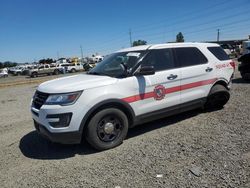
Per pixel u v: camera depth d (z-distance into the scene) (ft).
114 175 13.06
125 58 18.62
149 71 16.98
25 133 21.25
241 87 35.27
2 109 33.32
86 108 15.35
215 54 22.67
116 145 16.66
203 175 12.38
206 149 15.24
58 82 17.24
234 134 17.30
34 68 160.35
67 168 14.32
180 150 15.38
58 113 15.08
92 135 15.74
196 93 20.67
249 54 38.65
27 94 49.73
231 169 12.72
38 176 13.67
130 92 16.93
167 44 19.85
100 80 16.44
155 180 12.28
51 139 15.58
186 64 20.21
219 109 23.70
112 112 16.24
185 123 20.47
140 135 18.54
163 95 18.53
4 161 15.87
